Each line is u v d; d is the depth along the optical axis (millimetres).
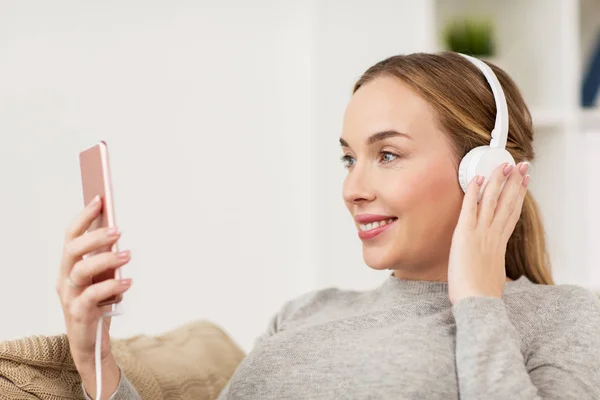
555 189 2910
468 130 1369
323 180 2812
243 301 2848
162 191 2740
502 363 1173
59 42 2578
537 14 2951
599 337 1279
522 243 1579
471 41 2887
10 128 2518
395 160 1350
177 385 1494
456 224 1373
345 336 1356
